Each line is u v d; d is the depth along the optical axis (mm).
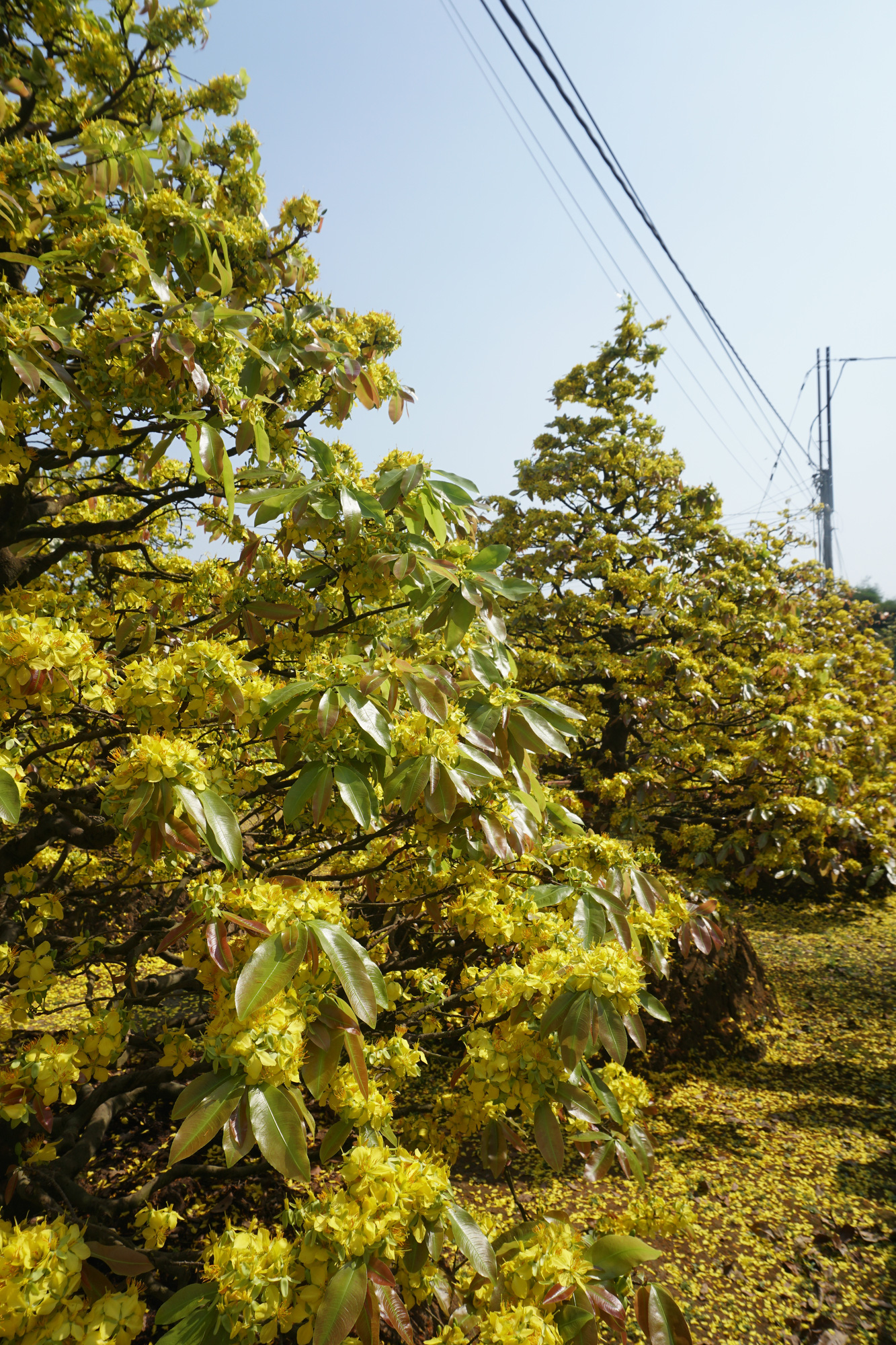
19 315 1951
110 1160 3457
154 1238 1744
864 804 7168
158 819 1438
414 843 2281
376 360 3203
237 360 2260
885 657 12539
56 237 2480
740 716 6941
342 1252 1287
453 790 1673
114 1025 1673
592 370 8945
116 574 3469
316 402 2930
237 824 1487
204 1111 1259
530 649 7598
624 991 1649
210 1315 1231
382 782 1773
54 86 2988
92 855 3225
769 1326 2854
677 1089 4738
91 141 2650
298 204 3146
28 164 2410
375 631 2383
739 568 7840
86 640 1594
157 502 2844
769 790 6457
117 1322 1230
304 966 1469
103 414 2201
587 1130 2010
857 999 6184
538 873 2373
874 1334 2838
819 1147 4098
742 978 5637
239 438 2189
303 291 3285
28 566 2871
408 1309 1972
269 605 2223
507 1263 1512
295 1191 3244
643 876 2168
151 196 2262
